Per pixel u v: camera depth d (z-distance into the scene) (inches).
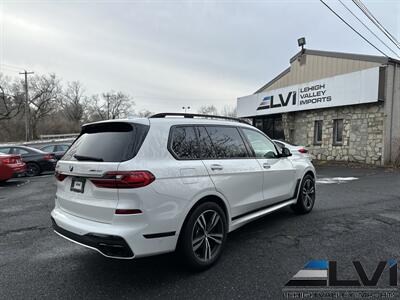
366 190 305.3
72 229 116.8
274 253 143.9
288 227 183.0
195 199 122.2
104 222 109.2
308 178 216.5
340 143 574.2
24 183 402.0
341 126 574.9
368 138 522.9
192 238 121.4
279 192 182.4
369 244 153.8
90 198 113.7
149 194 107.4
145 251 107.3
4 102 2012.8
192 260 121.5
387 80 496.1
